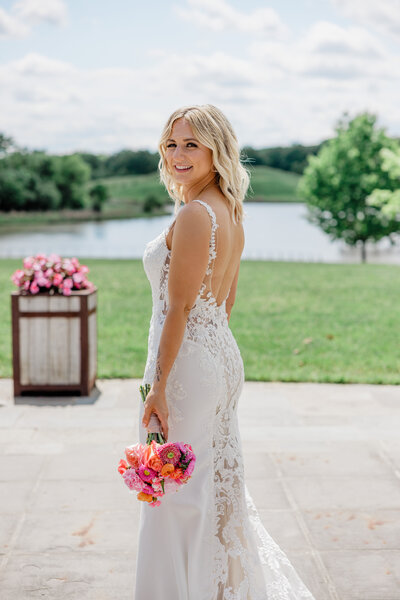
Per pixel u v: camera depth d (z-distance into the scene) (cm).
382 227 3500
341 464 414
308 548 308
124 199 9050
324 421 510
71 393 581
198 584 221
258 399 579
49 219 7331
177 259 209
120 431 480
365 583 279
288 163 11569
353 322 993
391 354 782
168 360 210
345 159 3534
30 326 567
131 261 2014
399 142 3525
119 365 706
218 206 219
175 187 244
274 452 436
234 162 227
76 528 328
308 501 359
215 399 223
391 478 392
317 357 764
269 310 1095
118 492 371
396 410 544
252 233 5325
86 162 10869
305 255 3800
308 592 248
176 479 202
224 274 228
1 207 7600
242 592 225
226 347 229
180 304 210
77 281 575
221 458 230
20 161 7944
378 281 1486
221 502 228
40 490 372
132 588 274
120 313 1043
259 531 253
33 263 576
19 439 459
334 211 3550
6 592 270
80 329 569
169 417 222
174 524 221
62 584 277
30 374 573
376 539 316
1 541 313
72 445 448
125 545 311
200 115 219
